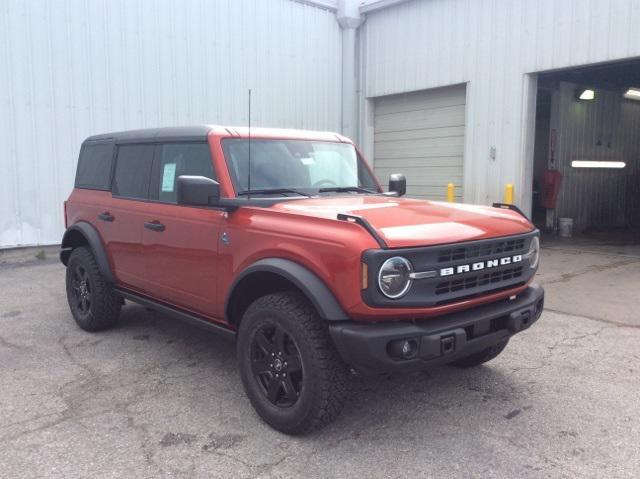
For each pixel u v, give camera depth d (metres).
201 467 3.18
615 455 3.28
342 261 3.15
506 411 3.87
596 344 5.22
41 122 9.60
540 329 5.70
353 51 13.49
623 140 15.45
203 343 5.33
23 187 9.53
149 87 10.70
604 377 4.45
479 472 3.12
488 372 4.57
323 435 3.54
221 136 4.28
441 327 3.26
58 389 4.26
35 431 3.59
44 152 9.68
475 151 11.27
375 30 13.09
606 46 9.05
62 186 9.93
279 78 12.53
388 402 4.02
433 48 11.85
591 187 14.52
